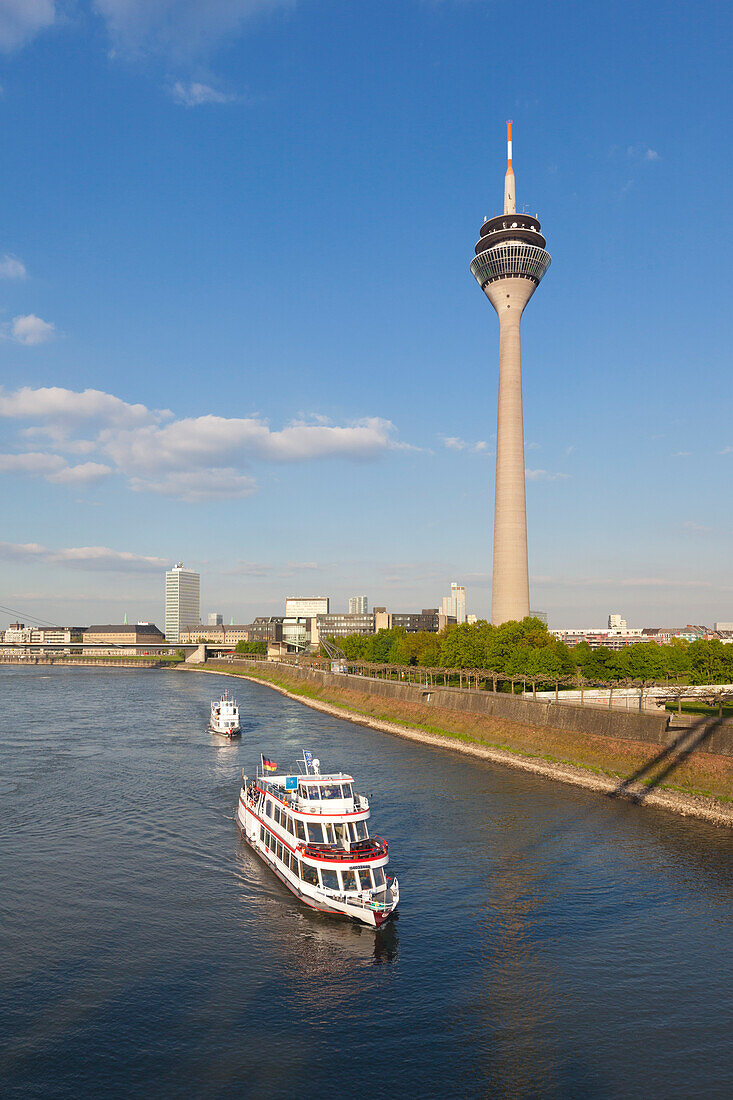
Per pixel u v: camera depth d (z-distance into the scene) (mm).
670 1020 41125
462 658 184000
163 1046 38469
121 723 158750
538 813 81438
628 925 52875
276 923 53375
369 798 88312
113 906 55969
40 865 64500
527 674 157875
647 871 63125
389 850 68562
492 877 61875
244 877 62312
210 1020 40938
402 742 136250
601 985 44812
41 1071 36281
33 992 43562
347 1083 35781
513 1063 37344
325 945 50094
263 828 66938
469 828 75500
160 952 48812
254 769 106062
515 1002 43000
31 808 83250
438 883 60625
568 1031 40062
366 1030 40156
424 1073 36500
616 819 79000
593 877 61812
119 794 90062
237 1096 34688
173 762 111625
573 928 52469
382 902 53938
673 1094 35000
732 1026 40562
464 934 51656
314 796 65812
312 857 56094
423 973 46375
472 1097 34750
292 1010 42094
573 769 102188
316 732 149500
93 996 43219
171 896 58062
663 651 172375
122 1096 34594
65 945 49531
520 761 111250
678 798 84312
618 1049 38469
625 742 102312
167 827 76188
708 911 55062
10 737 137000
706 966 47062
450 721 144250
